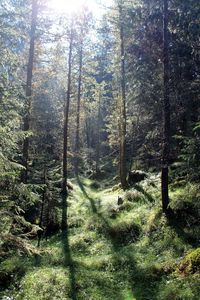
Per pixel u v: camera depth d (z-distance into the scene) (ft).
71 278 47.34
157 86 63.36
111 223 64.13
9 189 41.01
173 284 40.98
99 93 175.32
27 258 56.70
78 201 87.61
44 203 72.84
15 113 41.93
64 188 89.71
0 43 42.63
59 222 70.95
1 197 40.60
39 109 101.55
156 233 54.90
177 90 60.75
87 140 208.54
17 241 39.11
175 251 48.57
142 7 64.03
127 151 137.39
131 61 68.64
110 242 58.08
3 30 42.83
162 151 60.59
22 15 55.47
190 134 65.98
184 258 45.09
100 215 70.13
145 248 52.26
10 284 49.93
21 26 62.59
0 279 51.01
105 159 188.65
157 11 63.16
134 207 69.05
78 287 45.34
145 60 65.98
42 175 70.95
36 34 71.00
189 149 46.03
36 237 67.51
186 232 51.75
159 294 40.63
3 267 53.42
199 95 60.64
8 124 41.19
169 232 53.36
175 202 57.57
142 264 47.83
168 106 60.23
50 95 112.98
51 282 47.01
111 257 51.78
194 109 63.77
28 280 48.98
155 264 46.32
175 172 49.49
